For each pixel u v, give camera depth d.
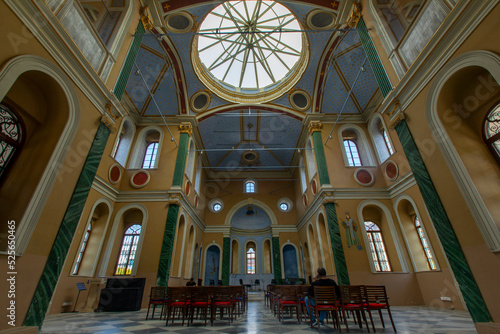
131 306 7.80
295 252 18.03
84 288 8.20
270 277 19.44
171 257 10.30
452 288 7.73
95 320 5.68
